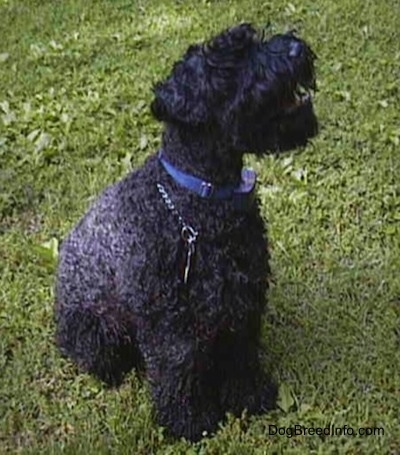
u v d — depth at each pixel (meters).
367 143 2.54
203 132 1.53
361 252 2.16
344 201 2.32
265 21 3.34
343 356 1.89
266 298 1.85
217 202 1.58
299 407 1.80
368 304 2.01
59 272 1.85
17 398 1.86
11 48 3.36
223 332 1.71
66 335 1.88
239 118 1.50
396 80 2.83
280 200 2.32
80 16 3.60
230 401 1.81
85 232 1.76
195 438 1.76
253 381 1.83
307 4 3.45
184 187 1.58
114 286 1.71
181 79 1.50
